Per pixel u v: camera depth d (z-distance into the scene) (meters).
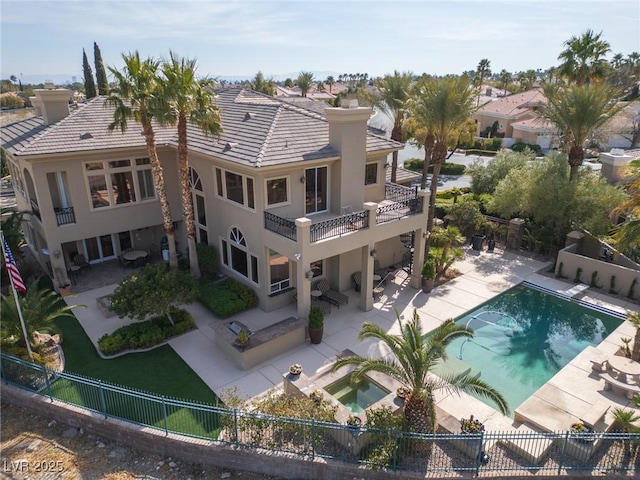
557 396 13.91
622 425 12.44
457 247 27.64
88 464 11.89
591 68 35.16
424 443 11.52
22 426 13.27
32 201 22.59
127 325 18.09
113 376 15.30
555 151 29.17
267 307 19.53
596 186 24.91
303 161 18.12
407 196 23.62
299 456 11.51
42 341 16.83
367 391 14.22
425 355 11.30
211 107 19.02
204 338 17.66
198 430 12.47
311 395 12.88
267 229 18.44
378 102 34.94
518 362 16.62
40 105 22.94
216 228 21.95
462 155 60.53
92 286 21.94
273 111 21.59
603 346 17.09
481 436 10.82
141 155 22.84
